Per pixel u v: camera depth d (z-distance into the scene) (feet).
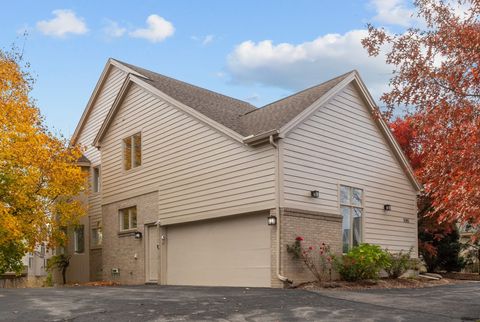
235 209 51.03
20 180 63.31
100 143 75.51
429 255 74.54
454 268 76.38
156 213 62.59
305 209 49.03
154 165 63.72
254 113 58.90
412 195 64.64
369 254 49.01
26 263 112.57
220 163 53.42
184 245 58.65
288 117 49.32
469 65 27.99
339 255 50.52
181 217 58.23
